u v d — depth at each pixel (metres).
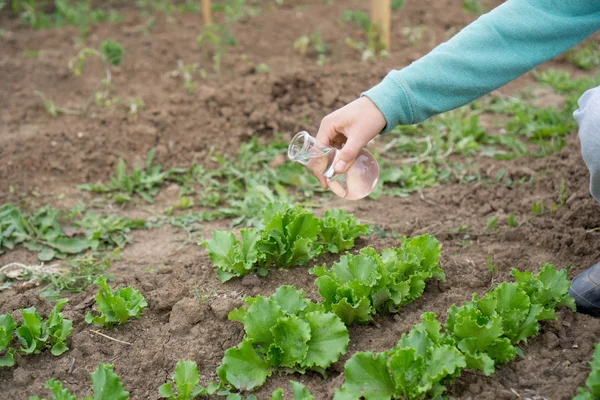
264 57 3.40
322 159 2.04
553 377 1.92
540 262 2.21
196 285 2.18
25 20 3.88
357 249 2.27
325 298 2.04
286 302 2.02
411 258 2.09
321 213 2.49
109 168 2.72
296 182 2.62
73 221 2.50
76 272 2.28
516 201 2.46
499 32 1.95
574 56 3.58
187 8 4.04
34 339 2.02
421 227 2.39
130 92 3.04
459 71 1.95
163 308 2.12
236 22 3.77
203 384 1.97
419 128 2.88
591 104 1.99
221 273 2.20
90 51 3.10
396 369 1.87
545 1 1.94
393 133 2.89
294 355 1.95
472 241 2.32
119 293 2.10
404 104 1.94
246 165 2.71
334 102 2.97
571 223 2.31
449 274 2.18
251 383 1.93
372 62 3.25
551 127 2.77
